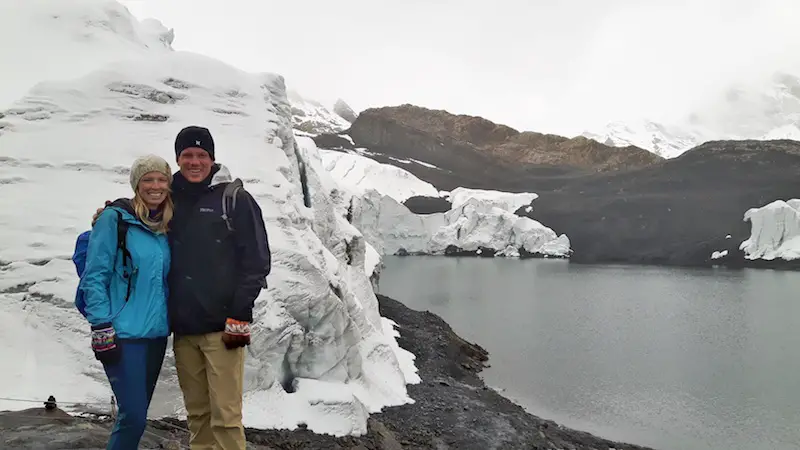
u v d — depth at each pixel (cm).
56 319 902
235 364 422
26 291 918
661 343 3152
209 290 408
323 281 1238
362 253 2338
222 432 414
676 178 11550
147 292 397
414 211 12538
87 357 882
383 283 6347
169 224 419
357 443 1077
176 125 1309
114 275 398
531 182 14288
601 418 1933
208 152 430
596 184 12669
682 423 1900
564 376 2445
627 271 8069
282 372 1157
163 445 696
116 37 1930
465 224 11356
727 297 5222
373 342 1733
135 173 406
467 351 2705
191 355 424
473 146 16400
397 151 16875
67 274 941
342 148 17088
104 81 1291
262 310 1067
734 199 10194
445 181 14912
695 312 4303
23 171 1072
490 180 14775
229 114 1446
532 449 1453
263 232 435
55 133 1159
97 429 659
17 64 1638
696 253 9275
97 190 1084
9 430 629
